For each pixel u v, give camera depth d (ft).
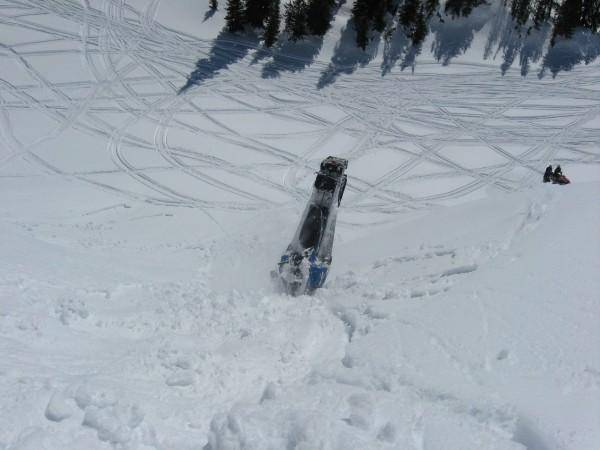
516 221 34.63
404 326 23.72
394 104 88.28
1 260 29.68
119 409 16.12
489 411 17.49
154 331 24.54
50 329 22.12
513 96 90.38
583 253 27.63
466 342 21.91
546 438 16.19
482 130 83.46
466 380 19.58
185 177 70.79
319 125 83.35
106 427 15.49
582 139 82.07
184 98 86.84
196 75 91.40
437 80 93.04
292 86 90.94
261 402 18.75
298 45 97.35
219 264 41.42
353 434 16.03
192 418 17.34
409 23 97.86
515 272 26.96
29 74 89.20
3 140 75.87
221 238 50.88
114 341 22.91
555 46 97.71
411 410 17.52
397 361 20.79
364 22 96.02
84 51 94.07
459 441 16.25
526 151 79.61
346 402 17.70
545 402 17.67
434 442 16.29
